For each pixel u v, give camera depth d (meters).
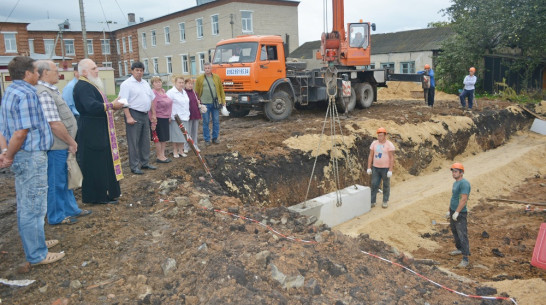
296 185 9.68
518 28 22.27
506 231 9.03
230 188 8.42
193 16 35.06
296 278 4.24
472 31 24.03
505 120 17.72
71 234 5.17
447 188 11.18
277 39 13.40
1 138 4.26
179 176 7.78
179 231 5.29
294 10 34.62
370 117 14.12
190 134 8.98
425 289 4.61
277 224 6.05
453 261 7.68
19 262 4.58
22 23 37.81
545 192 11.66
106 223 5.56
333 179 10.51
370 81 16.92
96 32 45.34
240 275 4.07
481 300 4.57
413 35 31.95
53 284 4.18
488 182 12.26
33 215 4.30
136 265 4.55
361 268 4.76
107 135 5.87
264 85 13.20
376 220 8.95
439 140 14.12
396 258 5.36
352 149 11.33
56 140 5.12
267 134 11.05
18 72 4.11
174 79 8.43
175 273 4.34
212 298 3.77
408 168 12.55
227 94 13.55
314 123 12.79
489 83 25.22
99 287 4.15
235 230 5.43
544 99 23.17
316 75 14.76
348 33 15.61
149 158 8.79
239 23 31.89
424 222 9.61
